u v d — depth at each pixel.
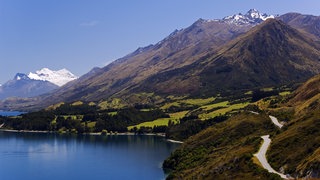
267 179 128.62
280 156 144.25
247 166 145.75
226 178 147.25
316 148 134.38
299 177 124.12
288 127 178.88
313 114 175.62
